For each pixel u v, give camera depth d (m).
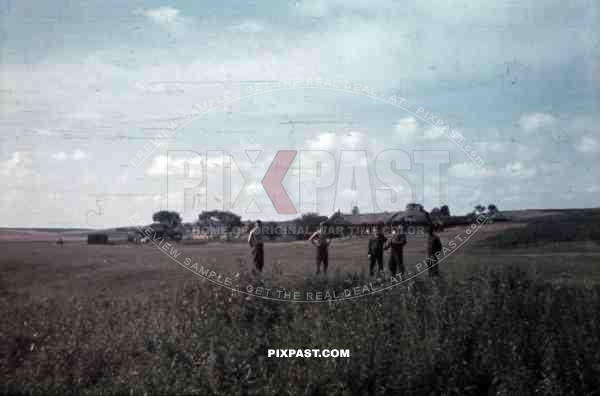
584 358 4.94
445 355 4.93
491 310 5.41
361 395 4.70
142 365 4.93
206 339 5.18
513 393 4.68
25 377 4.84
